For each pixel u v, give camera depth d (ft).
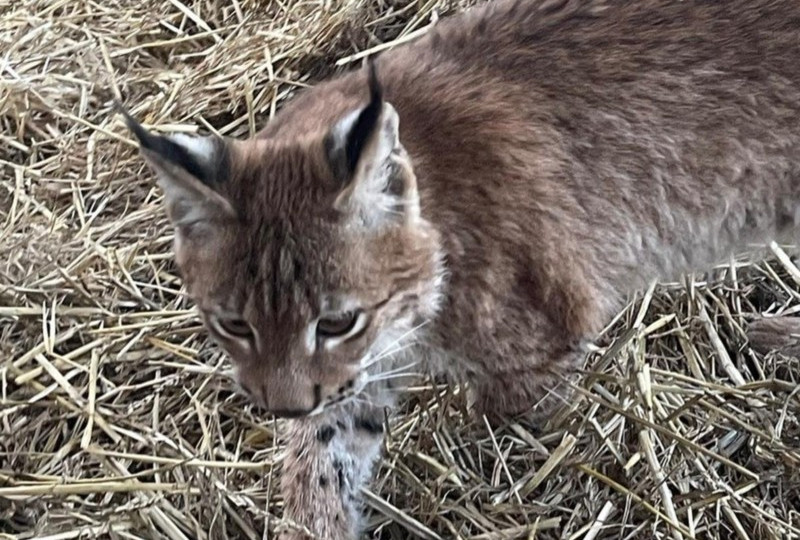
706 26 2.20
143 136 1.72
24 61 3.25
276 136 2.01
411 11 3.33
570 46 2.18
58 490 2.26
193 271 1.85
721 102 2.20
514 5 2.26
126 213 2.90
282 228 1.75
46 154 3.09
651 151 2.20
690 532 2.26
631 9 2.21
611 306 2.34
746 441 2.46
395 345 1.94
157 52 3.36
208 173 1.75
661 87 2.19
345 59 3.14
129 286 2.68
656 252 2.33
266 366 1.82
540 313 2.18
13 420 2.43
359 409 2.24
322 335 1.82
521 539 2.26
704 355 2.66
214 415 2.46
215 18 3.42
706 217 2.32
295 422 2.24
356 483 2.31
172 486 2.28
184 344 2.60
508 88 2.13
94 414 2.42
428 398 2.44
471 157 2.05
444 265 2.01
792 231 2.42
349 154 1.72
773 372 2.63
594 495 2.34
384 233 1.82
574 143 2.16
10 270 2.69
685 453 2.41
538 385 2.30
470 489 2.33
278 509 2.31
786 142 2.26
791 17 2.20
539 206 2.11
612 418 2.44
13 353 2.54
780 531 2.29
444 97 2.08
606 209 2.21
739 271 2.85
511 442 2.42
